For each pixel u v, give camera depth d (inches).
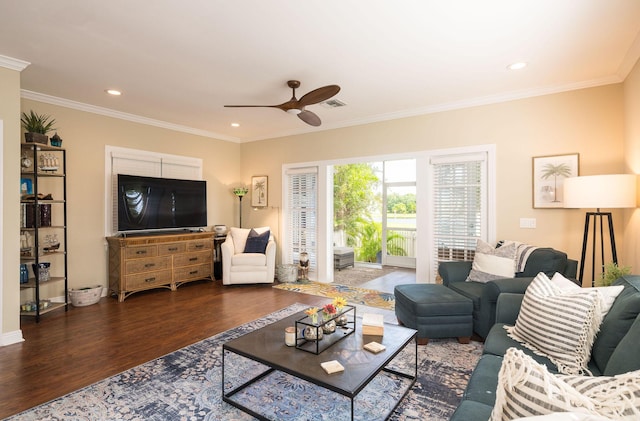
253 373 99.1
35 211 141.3
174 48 112.7
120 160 192.1
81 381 94.3
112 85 147.2
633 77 117.9
